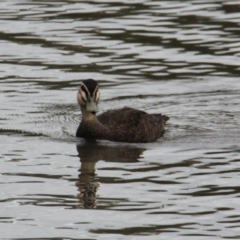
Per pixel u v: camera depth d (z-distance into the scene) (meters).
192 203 14.88
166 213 14.44
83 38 26.39
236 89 22.88
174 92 22.75
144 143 19.22
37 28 27.33
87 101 19.47
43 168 17.00
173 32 26.72
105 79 23.55
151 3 29.73
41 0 30.36
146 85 23.20
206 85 23.14
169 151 18.34
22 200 15.12
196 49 25.45
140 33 26.69
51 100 22.16
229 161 17.34
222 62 24.56
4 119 20.75
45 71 24.06
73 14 28.56
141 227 13.86
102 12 28.73
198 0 30.03
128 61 24.66
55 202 15.04
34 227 13.91
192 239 13.37
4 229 13.83
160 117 20.28
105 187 15.80
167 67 24.28
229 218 14.17
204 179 16.14
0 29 27.30
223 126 20.31
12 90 22.77
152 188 15.69
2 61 24.84
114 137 19.47
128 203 14.94
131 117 19.84
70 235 13.56
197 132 19.86
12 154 18.00
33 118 20.88
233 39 26.11
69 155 18.05
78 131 19.67
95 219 14.23
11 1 30.28
